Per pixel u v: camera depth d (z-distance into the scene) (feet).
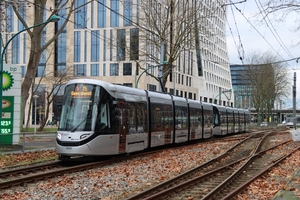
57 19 67.82
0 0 71.72
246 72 260.21
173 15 123.95
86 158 59.41
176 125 90.79
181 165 57.11
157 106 79.71
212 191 34.45
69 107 59.57
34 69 99.04
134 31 154.40
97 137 58.23
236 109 169.68
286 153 77.46
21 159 62.54
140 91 73.41
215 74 341.00
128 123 66.33
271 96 265.54
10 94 77.30
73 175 46.91
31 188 38.24
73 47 229.86
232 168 55.31
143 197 33.63
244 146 98.17
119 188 38.91
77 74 207.82
